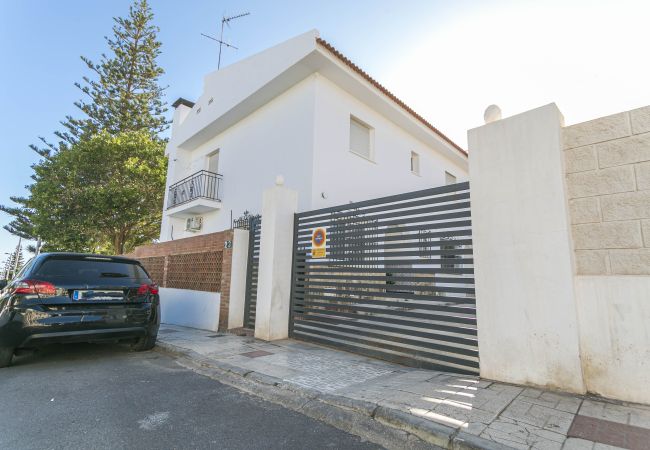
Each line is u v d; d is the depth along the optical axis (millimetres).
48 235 15398
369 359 5184
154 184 17422
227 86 12289
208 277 8648
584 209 3529
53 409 3439
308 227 6676
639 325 3137
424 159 14320
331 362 5004
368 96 10953
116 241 18094
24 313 4602
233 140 12844
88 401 3668
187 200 13102
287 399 3725
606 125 3496
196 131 13883
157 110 28109
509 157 3961
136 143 17703
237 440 2844
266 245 6863
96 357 5652
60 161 16438
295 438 2896
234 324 7688
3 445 2705
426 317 4633
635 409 2977
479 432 2670
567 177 3664
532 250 3691
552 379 3461
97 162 16875
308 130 9672
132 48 26953
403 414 3012
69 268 5176
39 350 6020
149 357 5730
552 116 3727
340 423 3164
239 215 11789
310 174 9375
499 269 3893
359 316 5473
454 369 4320
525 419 2857
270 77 10227
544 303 3566
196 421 3207
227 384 4348
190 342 6402
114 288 5332
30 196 17719
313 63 9422
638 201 3252
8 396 3787
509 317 3777
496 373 3830
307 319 6406
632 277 3201
